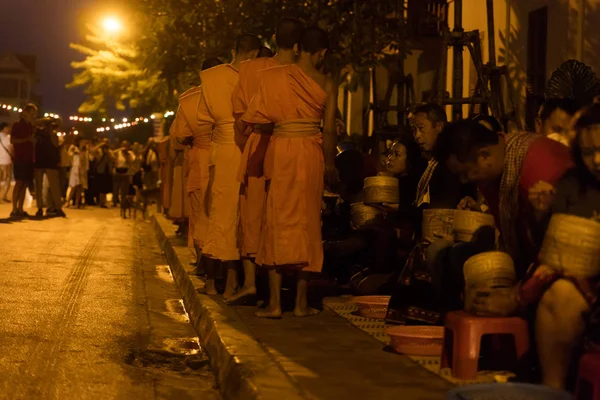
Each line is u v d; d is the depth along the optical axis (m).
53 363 6.32
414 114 7.03
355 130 19.52
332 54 13.45
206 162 8.59
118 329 7.70
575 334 4.61
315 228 7.10
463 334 5.20
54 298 9.02
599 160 4.62
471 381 5.18
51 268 11.30
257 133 7.44
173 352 6.95
